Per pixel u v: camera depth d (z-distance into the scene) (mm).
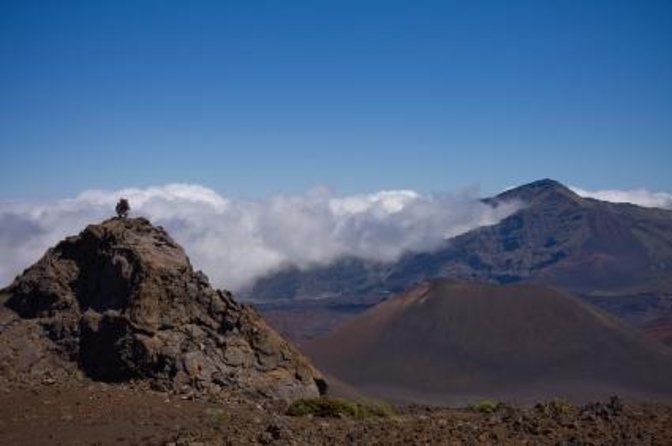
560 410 51312
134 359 68938
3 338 72750
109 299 74312
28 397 58906
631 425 45812
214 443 44625
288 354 75750
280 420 52469
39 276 79062
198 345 71375
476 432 45344
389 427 48219
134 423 53094
